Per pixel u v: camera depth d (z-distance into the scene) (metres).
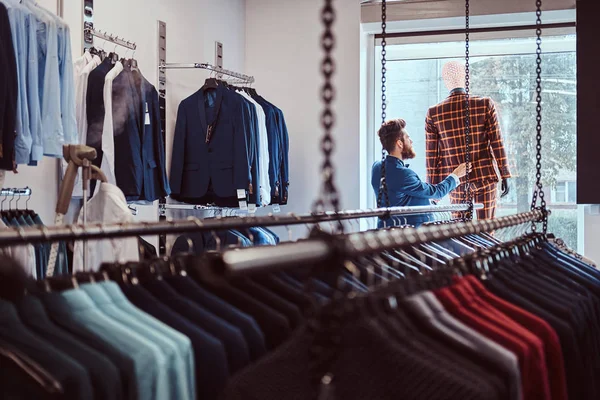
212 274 1.00
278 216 1.84
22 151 2.94
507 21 5.55
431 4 5.55
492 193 5.42
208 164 4.67
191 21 5.03
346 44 5.66
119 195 2.71
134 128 3.80
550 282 1.88
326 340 1.05
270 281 1.41
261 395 1.10
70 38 3.56
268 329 1.32
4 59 2.81
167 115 4.75
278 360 1.10
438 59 5.89
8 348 1.02
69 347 1.11
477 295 1.48
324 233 1.13
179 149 4.71
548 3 5.36
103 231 1.46
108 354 1.11
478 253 1.72
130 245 2.61
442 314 1.22
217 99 4.67
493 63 5.80
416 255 2.22
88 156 2.57
